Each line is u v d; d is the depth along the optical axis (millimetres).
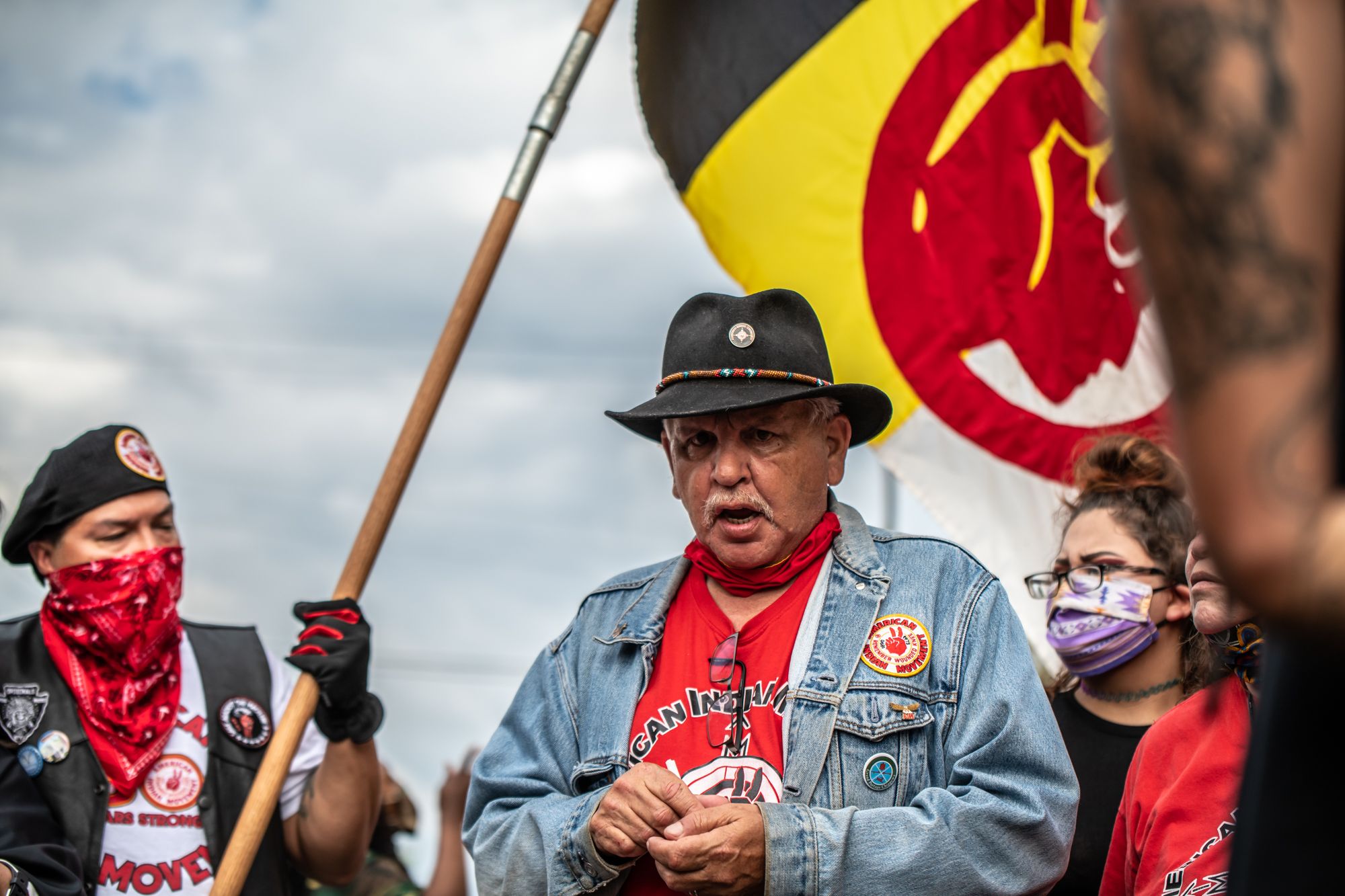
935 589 2643
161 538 3381
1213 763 2410
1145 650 3160
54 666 3244
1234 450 696
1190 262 699
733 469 2629
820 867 2293
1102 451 3361
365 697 3145
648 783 2408
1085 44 4172
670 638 2734
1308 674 871
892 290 4168
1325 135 690
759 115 4254
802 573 2711
